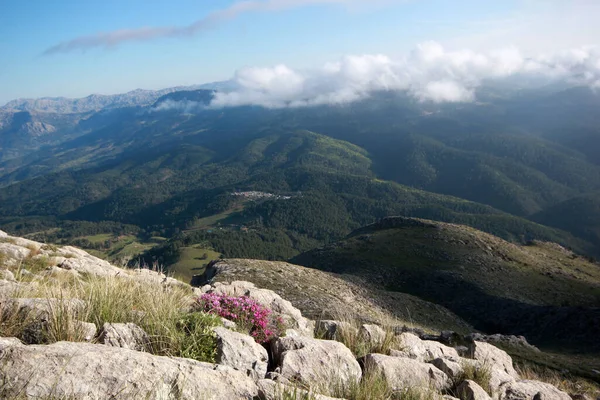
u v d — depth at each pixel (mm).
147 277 11141
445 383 7816
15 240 22969
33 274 14656
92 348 4953
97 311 7148
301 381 6383
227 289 14469
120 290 8352
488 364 9289
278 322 11062
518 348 25047
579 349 34406
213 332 7207
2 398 3982
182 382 4723
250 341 7391
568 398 8844
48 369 4410
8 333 5680
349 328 10680
